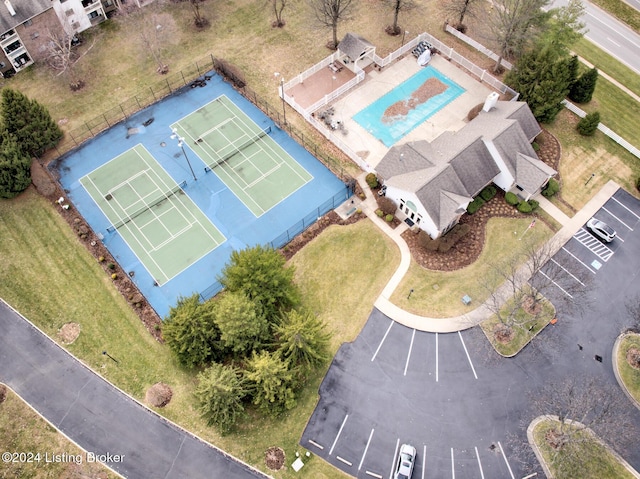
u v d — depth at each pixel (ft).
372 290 156.56
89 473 128.06
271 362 122.01
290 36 224.53
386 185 168.04
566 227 171.32
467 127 180.55
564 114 200.85
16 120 173.88
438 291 156.35
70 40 204.74
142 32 215.31
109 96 202.28
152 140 190.80
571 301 155.12
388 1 217.77
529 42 199.21
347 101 201.98
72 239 166.09
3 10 193.16
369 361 144.56
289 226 169.37
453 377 142.31
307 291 155.84
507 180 174.09
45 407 137.49
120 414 136.67
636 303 155.84
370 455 130.62
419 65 214.28
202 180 180.55
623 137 195.42
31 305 153.38
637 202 178.60
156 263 161.48
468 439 132.98
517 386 141.08
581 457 127.85
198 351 134.21
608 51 223.92
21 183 171.22
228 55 216.95
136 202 175.01
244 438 132.77
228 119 197.47
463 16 223.71
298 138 191.62
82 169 182.91
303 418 135.33
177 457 130.72
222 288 156.56
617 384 141.90
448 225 161.27
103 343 147.13
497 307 141.90
